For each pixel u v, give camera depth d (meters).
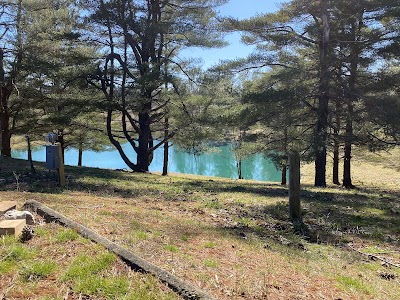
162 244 4.84
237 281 3.78
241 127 16.70
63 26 18.16
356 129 17.31
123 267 3.54
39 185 9.24
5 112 19.50
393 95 15.59
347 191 15.88
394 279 4.80
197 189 11.98
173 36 19.69
